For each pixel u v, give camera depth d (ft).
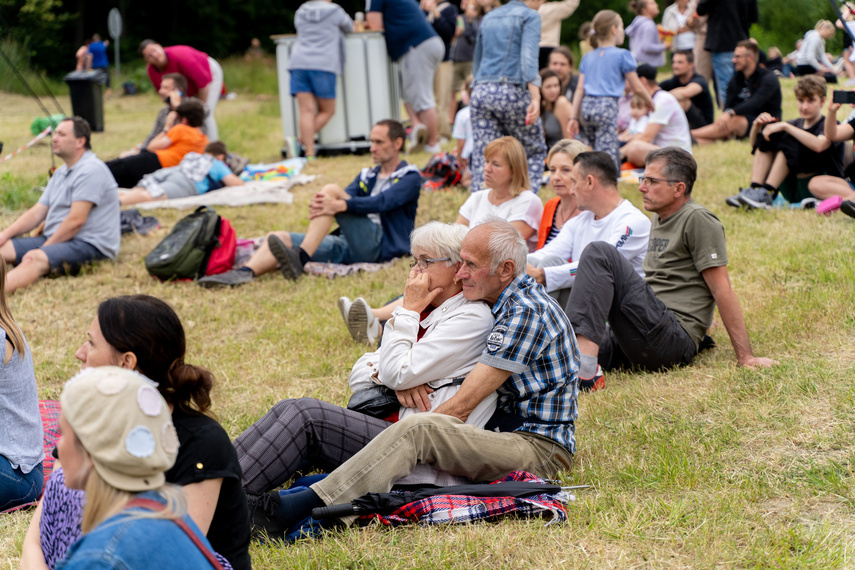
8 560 11.75
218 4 129.39
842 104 26.86
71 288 25.99
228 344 20.99
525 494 11.56
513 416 12.64
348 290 24.63
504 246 12.15
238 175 40.81
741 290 21.29
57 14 116.78
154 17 129.08
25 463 13.17
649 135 36.58
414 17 43.96
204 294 25.23
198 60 44.09
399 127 26.71
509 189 21.83
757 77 40.63
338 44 43.75
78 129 27.12
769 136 29.25
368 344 20.48
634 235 18.51
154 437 6.16
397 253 27.17
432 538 11.00
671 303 17.31
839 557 10.02
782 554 10.23
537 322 12.07
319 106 45.16
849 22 29.91
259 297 24.71
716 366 16.90
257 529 11.37
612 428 14.65
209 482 8.38
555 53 40.19
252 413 16.66
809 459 12.60
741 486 12.09
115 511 6.17
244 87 94.12
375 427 12.45
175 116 38.86
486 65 29.43
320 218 25.99
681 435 13.92
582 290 15.69
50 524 9.17
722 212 29.17
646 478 12.60
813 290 20.34
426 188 36.11
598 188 18.65
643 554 10.55
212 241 26.43
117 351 8.41
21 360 13.20
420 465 11.89
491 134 29.89
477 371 12.11
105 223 27.68
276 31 135.33
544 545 10.87
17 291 25.76
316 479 12.31
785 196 30.19
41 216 27.73
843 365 15.87
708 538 10.70
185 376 8.54
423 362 12.18
